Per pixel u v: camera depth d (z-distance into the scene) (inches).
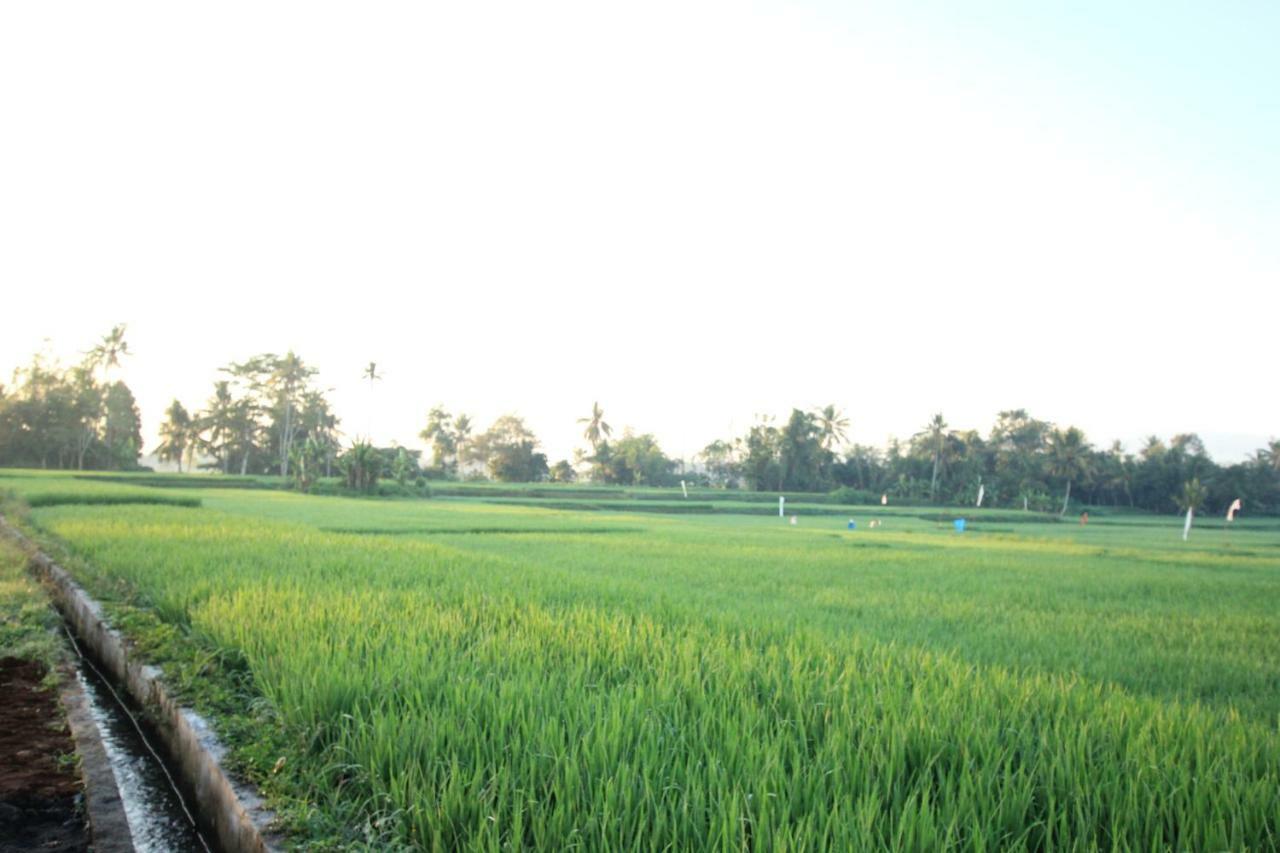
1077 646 337.1
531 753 162.1
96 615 341.7
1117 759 171.2
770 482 4035.4
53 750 224.7
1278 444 4126.5
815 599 458.3
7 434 2955.2
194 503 1251.2
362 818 151.3
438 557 554.6
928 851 128.6
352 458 2493.8
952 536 1346.0
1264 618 434.6
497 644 259.3
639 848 127.3
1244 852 128.0
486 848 131.5
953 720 186.4
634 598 400.8
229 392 3614.7
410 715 182.7
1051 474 3949.3
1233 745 177.5
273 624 279.0
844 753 166.6
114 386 3302.2
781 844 122.2
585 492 3144.7
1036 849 136.2
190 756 201.8
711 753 163.8
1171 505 3998.5
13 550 597.6
